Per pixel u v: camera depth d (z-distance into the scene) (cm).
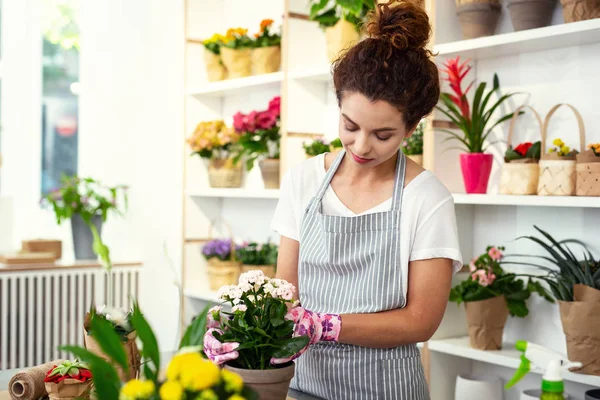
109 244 507
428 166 284
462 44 275
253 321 142
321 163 190
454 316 295
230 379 98
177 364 97
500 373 293
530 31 255
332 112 356
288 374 142
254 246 378
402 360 174
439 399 293
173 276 430
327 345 179
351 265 178
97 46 520
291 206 190
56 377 151
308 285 186
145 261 456
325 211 184
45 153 538
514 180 263
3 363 418
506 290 273
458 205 297
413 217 172
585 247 263
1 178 534
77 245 467
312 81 354
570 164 249
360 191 181
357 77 155
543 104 279
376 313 168
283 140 346
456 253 171
